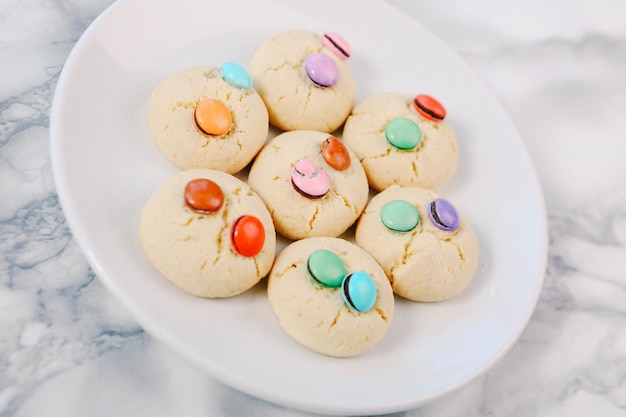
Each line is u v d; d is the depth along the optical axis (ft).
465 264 0.90
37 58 0.98
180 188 0.83
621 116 1.17
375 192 1.00
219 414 0.81
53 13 1.03
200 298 0.81
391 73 1.08
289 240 0.91
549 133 1.14
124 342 0.82
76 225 0.78
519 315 0.89
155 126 0.89
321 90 0.98
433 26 1.20
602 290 1.01
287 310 0.81
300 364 0.80
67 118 0.84
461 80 1.08
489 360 0.83
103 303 0.84
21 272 0.84
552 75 1.19
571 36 1.23
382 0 1.09
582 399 0.92
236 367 0.76
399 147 0.96
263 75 0.97
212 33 1.01
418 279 0.88
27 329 0.81
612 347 0.96
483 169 1.03
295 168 0.88
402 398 0.78
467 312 0.90
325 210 0.90
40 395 0.77
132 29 0.94
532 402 0.91
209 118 0.87
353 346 0.81
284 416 0.83
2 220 0.86
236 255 0.81
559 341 0.96
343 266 0.83
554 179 1.10
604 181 1.11
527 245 0.95
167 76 0.96
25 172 0.90
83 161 0.84
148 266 0.81
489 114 1.05
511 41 1.21
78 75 0.87
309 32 1.03
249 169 0.96
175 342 0.75
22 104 0.94
